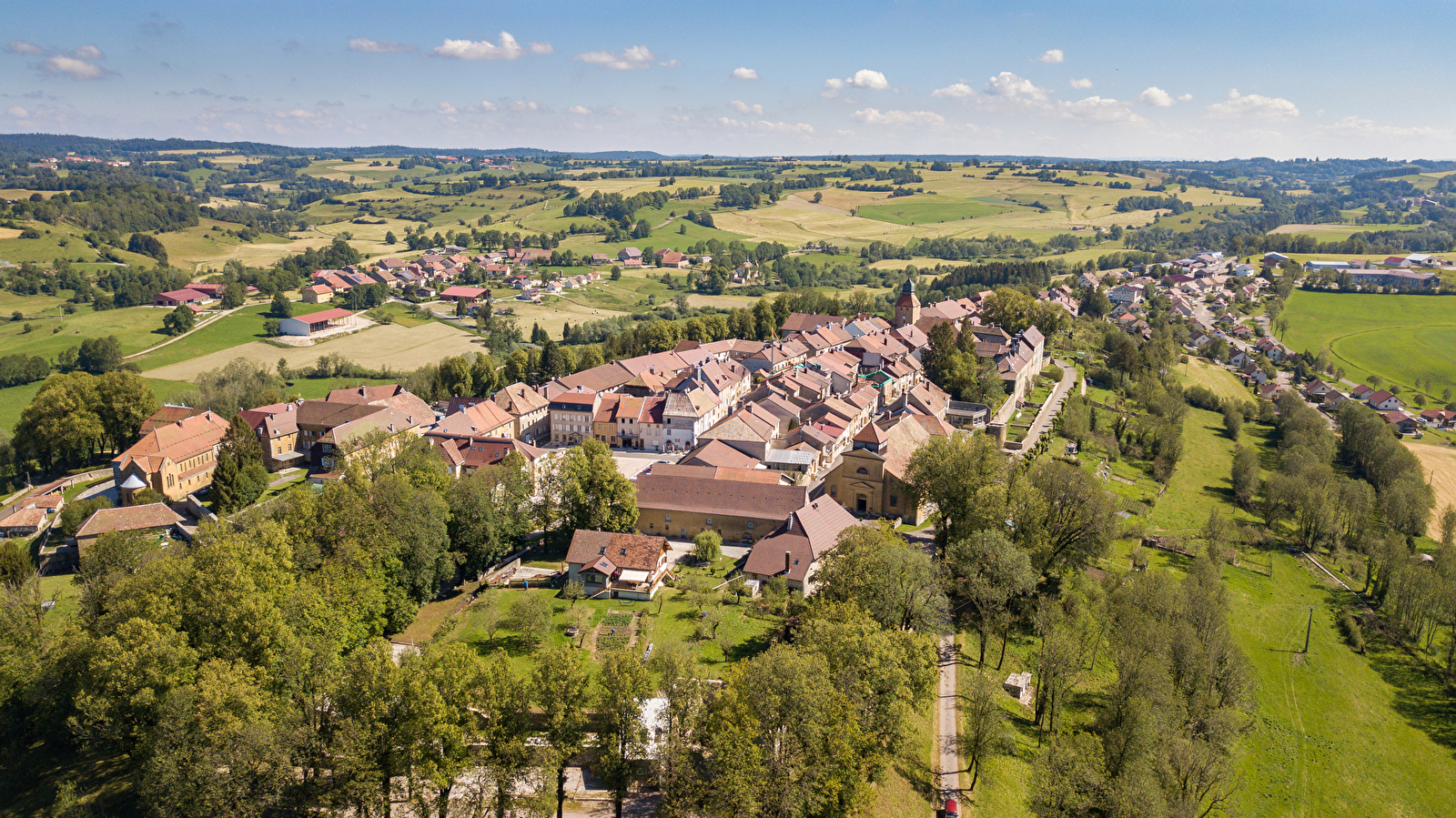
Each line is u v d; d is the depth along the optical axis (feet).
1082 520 462.60
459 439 626.23
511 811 266.36
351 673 274.57
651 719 287.48
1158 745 325.83
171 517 527.81
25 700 310.45
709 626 376.89
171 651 290.15
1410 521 617.21
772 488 508.53
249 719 266.57
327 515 408.67
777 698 263.90
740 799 250.98
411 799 269.85
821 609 343.05
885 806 290.97
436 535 421.18
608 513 489.26
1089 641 412.98
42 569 488.44
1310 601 522.88
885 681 293.02
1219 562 541.75
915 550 400.47
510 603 410.52
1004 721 339.98
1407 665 462.60
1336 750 391.04
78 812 273.75
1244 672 399.03
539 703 278.26
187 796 261.85
